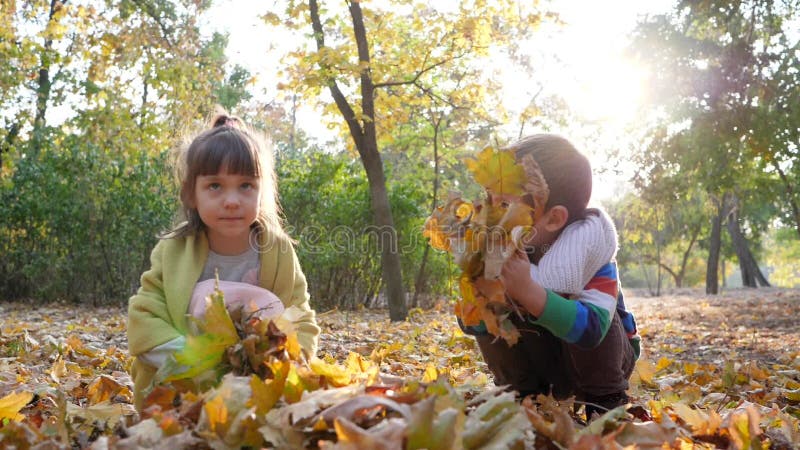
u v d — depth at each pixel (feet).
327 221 41.63
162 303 8.18
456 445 4.67
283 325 6.49
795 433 7.84
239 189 8.05
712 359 21.83
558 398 8.73
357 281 43.65
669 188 55.72
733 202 91.45
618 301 9.01
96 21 45.88
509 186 6.69
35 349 18.51
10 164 46.83
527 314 7.94
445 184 50.75
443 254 44.06
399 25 39.17
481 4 34.94
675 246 149.07
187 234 8.48
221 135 8.11
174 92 45.70
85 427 7.38
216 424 5.40
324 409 5.52
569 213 8.21
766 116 45.47
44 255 45.21
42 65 48.11
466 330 8.66
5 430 5.74
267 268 8.70
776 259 186.19
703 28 48.96
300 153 49.75
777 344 26.37
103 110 44.55
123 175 44.88
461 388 6.81
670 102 49.37
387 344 20.49
